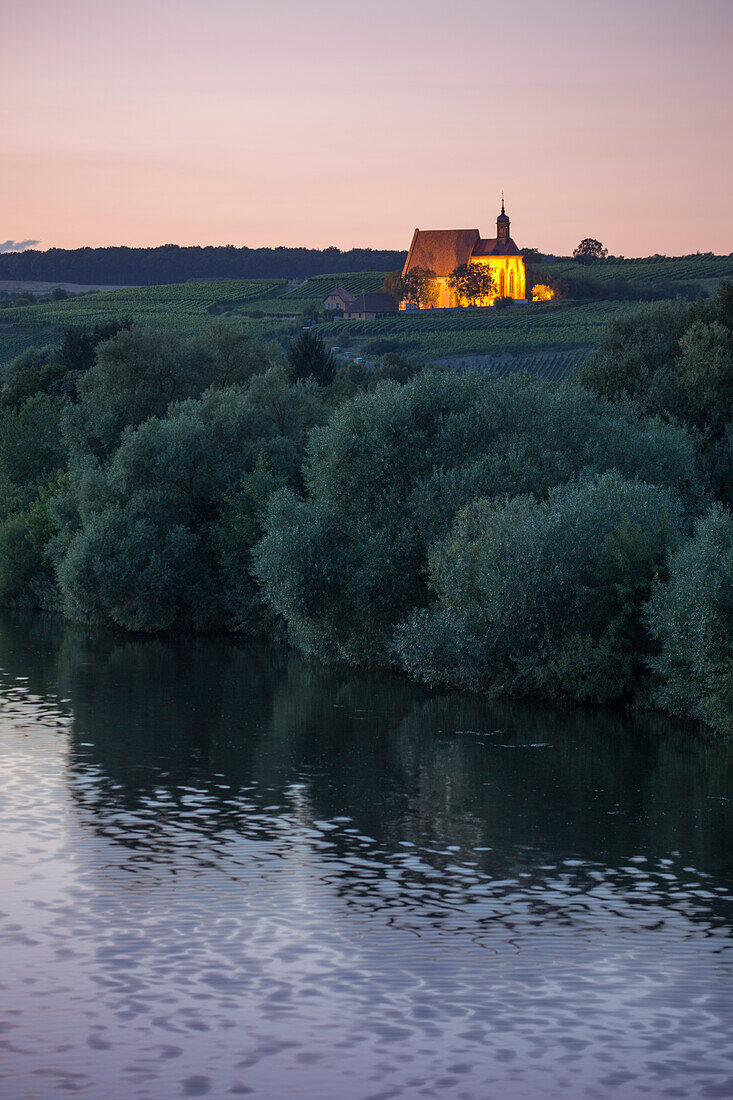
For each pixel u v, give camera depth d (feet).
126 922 76.33
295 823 100.12
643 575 153.38
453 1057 59.36
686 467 189.57
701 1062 58.90
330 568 182.50
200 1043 60.54
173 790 110.73
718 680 138.51
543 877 86.48
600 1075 57.72
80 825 98.58
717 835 97.40
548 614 156.25
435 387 189.26
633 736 137.18
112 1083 56.80
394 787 112.88
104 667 188.85
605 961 70.90
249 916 77.71
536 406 188.03
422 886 84.23
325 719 146.10
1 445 322.34
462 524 164.14
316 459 197.88
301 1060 58.90
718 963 70.79
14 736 134.51
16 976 67.92
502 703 157.17
